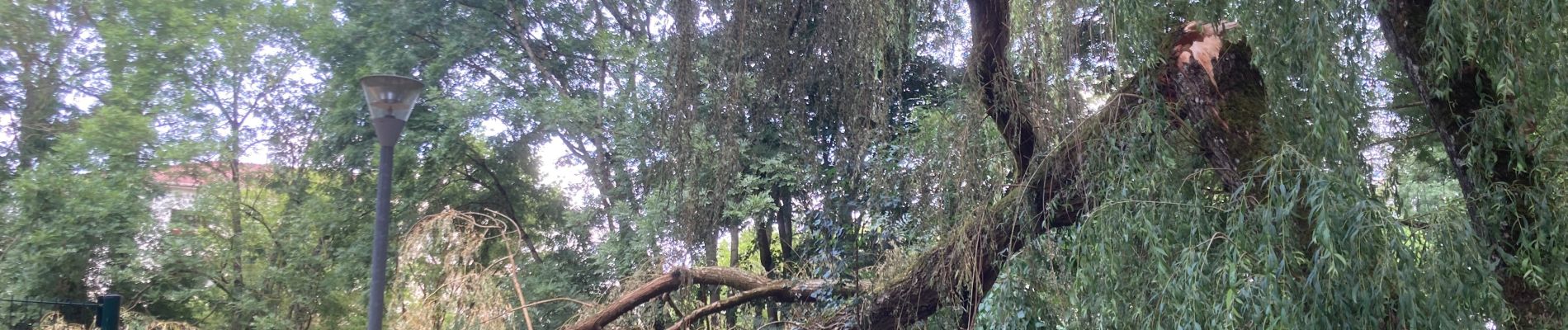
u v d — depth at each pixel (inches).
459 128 448.5
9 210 448.5
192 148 479.8
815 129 226.1
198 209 480.7
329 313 490.3
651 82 353.4
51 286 443.8
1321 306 117.0
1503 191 137.1
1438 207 128.7
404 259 241.9
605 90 484.4
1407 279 113.1
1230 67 150.8
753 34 212.5
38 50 542.3
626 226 385.4
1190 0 160.1
